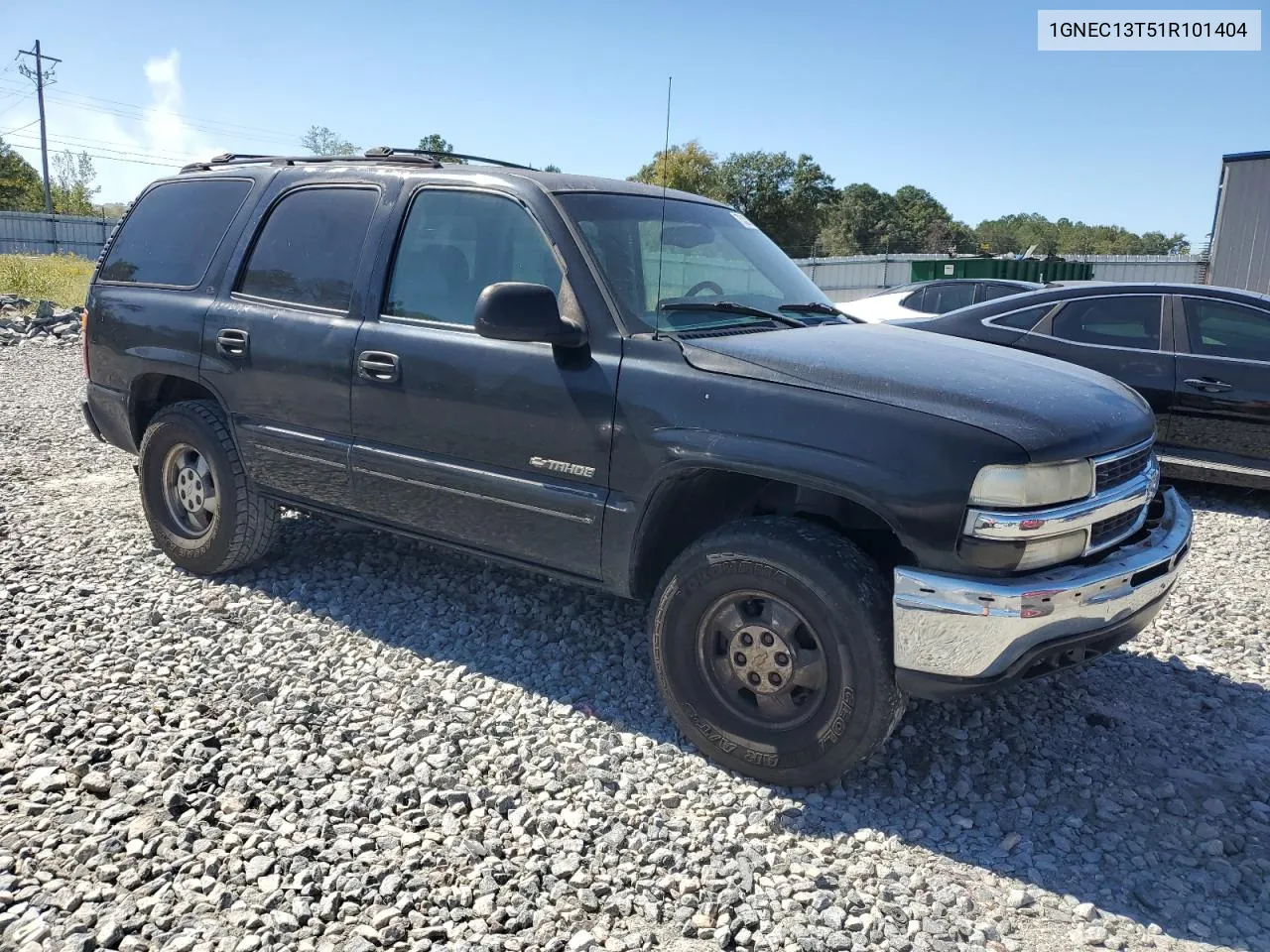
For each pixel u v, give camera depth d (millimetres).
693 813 3113
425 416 3955
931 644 2938
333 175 4512
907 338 3854
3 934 2439
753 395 3215
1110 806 3229
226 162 5230
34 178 72250
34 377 11078
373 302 4172
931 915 2676
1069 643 3025
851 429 3045
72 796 3031
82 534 5527
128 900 2588
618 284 3641
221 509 4730
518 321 3363
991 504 2900
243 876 2713
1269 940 2625
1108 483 3201
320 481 4387
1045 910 2723
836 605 3035
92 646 4090
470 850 2846
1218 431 6941
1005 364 3535
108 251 5375
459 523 3971
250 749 3346
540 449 3656
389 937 2488
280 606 4582
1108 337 7371
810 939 2551
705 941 2555
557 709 3734
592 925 2588
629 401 3424
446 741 3453
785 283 4363
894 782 3332
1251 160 20656
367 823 2967
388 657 4109
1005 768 3459
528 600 4734
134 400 5137
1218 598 5188
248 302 4602
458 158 4418
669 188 4496
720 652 3365
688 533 3664
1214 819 3180
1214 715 3889
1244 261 21078
